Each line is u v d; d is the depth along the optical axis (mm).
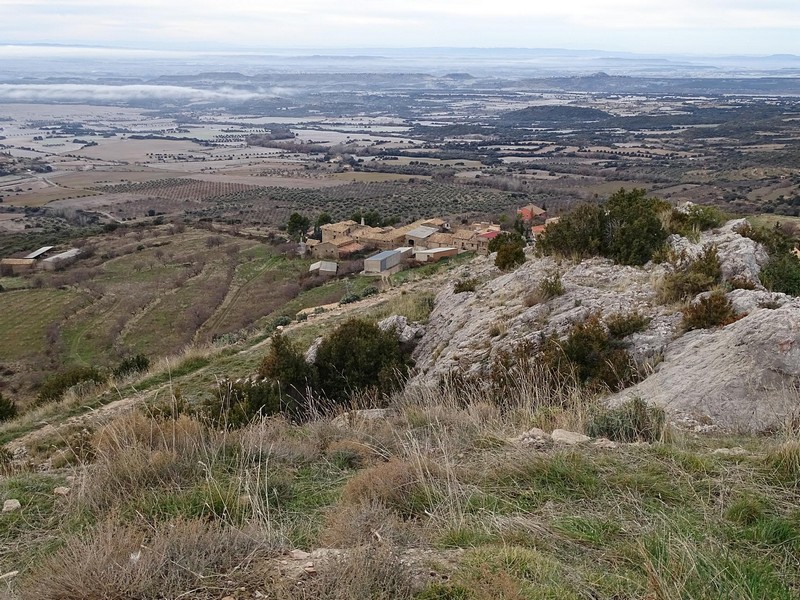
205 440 6207
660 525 3803
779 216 53219
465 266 26641
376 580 3242
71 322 43375
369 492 4648
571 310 11133
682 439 5551
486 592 3055
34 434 13094
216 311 44750
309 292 44750
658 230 13609
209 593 3281
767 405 6496
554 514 4109
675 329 9539
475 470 4980
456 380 10148
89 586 3330
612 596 3143
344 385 12125
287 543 3973
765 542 3580
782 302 9258
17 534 4625
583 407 6734
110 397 16234
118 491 4992
